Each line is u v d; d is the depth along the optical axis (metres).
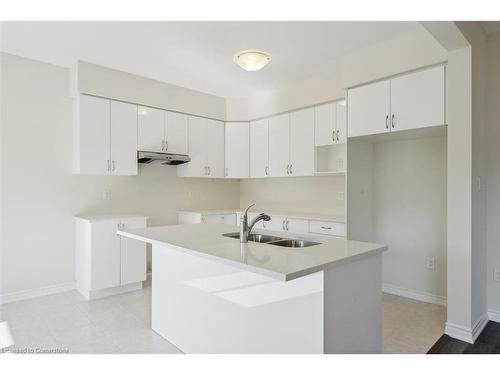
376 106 3.08
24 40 2.97
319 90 3.86
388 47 2.94
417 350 2.33
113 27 2.71
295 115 4.20
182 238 2.29
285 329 1.75
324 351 1.59
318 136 3.94
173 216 4.66
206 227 2.84
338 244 2.05
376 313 1.96
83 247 3.52
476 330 2.56
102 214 3.93
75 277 3.74
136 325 2.80
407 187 3.50
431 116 2.72
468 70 2.50
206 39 2.91
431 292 3.34
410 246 3.48
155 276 2.70
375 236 3.74
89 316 2.97
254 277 1.91
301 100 4.05
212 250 1.88
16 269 3.36
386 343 2.44
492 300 2.86
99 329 2.71
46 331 2.66
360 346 1.83
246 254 1.77
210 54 3.24
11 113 3.33
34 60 3.45
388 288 3.66
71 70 3.62
